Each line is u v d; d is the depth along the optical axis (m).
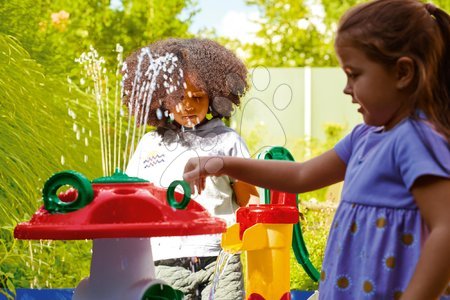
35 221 2.06
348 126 8.82
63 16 5.82
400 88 1.75
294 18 10.16
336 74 9.09
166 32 7.04
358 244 1.78
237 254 2.97
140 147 3.19
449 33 1.79
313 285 3.64
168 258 2.96
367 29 1.74
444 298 1.76
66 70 4.90
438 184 1.67
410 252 1.72
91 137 4.30
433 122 1.75
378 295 1.74
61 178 2.08
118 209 2.05
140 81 3.15
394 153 1.75
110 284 2.16
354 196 1.80
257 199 2.99
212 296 2.69
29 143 3.76
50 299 3.31
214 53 3.10
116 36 6.61
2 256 3.55
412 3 1.78
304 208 4.21
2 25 4.35
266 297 2.53
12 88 3.81
